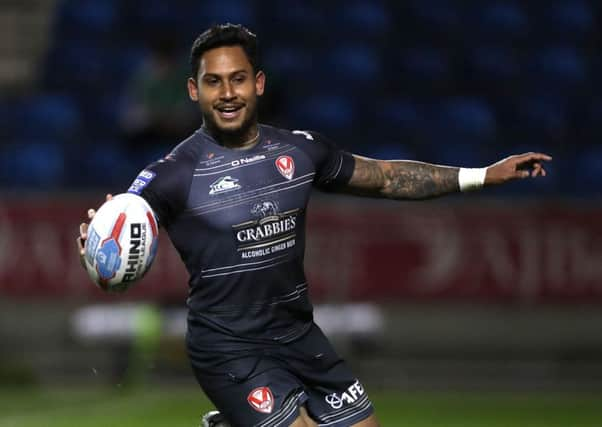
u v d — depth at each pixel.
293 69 57.28
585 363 44.00
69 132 54.28
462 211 43.19
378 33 60.84
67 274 43.19
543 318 44.00
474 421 33.12
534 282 43.16
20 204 43.19
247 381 17.72
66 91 57.97
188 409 35.75
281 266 17.88
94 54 59.50
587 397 38.88
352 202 43.41
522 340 44.22
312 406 18.56
